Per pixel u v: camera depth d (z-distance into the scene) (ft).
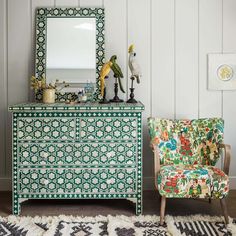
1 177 12.48
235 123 12.49
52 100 11.16
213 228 9.16
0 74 12.30
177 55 12.34
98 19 12.04
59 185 10.16
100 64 12.01
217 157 10.56
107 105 10.16
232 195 11.89
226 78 12.35
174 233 8.77
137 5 12.23
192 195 9.30
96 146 10.10
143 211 10.49
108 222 9.50
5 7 12.16
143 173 12.55
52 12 12.04
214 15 12.26
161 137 10.75
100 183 10.17
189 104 12.43
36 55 12.01
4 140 12.41
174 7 12.25
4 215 10.16
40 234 8.84
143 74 12.35
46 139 10.06
